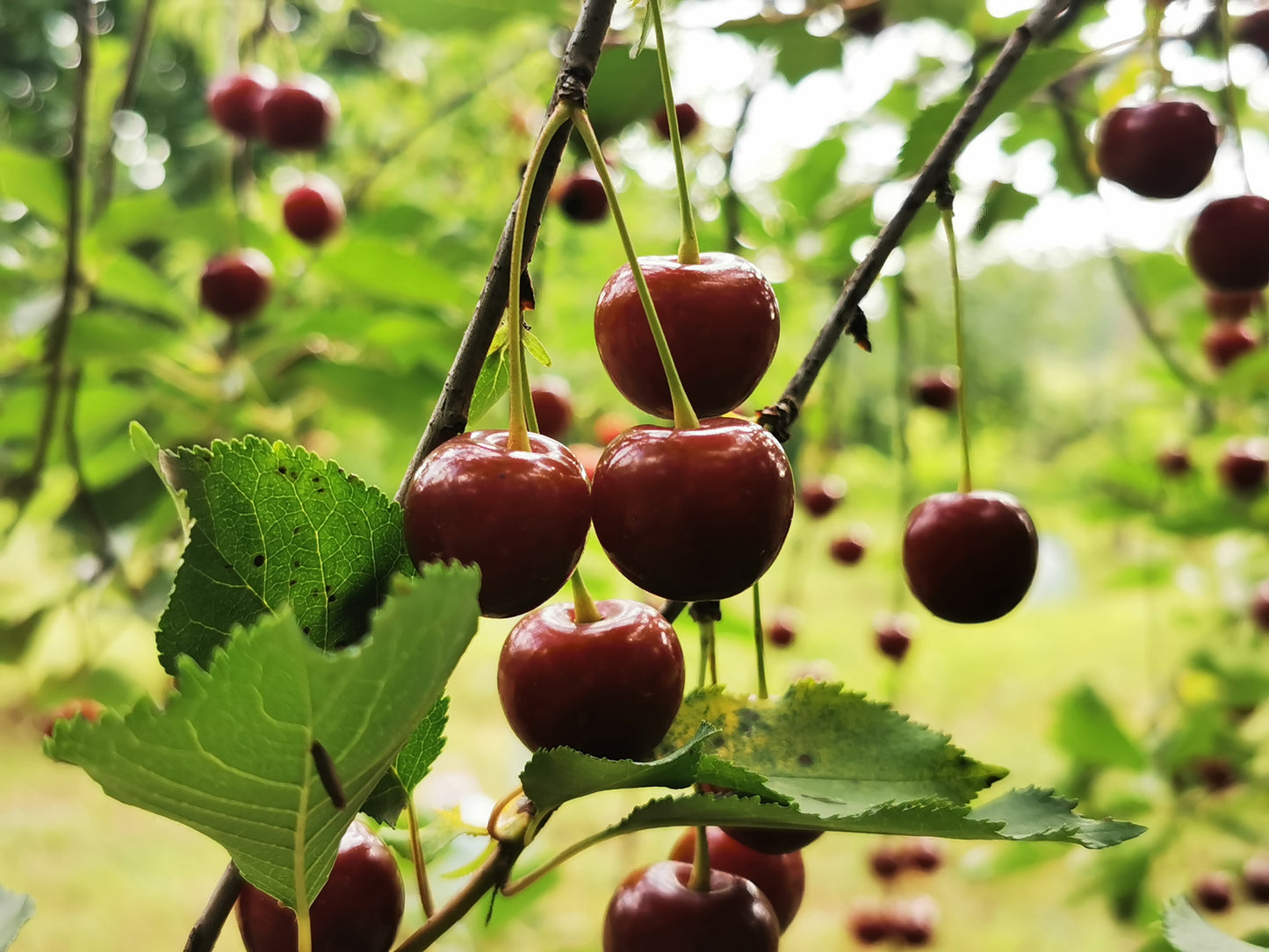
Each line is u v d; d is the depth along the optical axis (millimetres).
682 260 224
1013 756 1199
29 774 1128
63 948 833
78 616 512
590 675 209
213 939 211
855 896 1009
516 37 694
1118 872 622
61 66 1215
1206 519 610
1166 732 669
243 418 512
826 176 522
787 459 214
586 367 721
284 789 193
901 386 508
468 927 375
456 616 185
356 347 540
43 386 512
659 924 232
